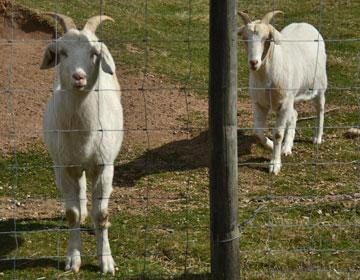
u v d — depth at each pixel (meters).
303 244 10.23
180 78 20.19
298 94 15.37
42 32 21.38
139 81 19.52
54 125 9.30
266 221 11.22
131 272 9.38
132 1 28.67
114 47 22.05
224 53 7.96
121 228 11.01
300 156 15.14
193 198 12.67
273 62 14.07
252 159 15.00
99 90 9.15
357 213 11.64
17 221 11.42
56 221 11.48
